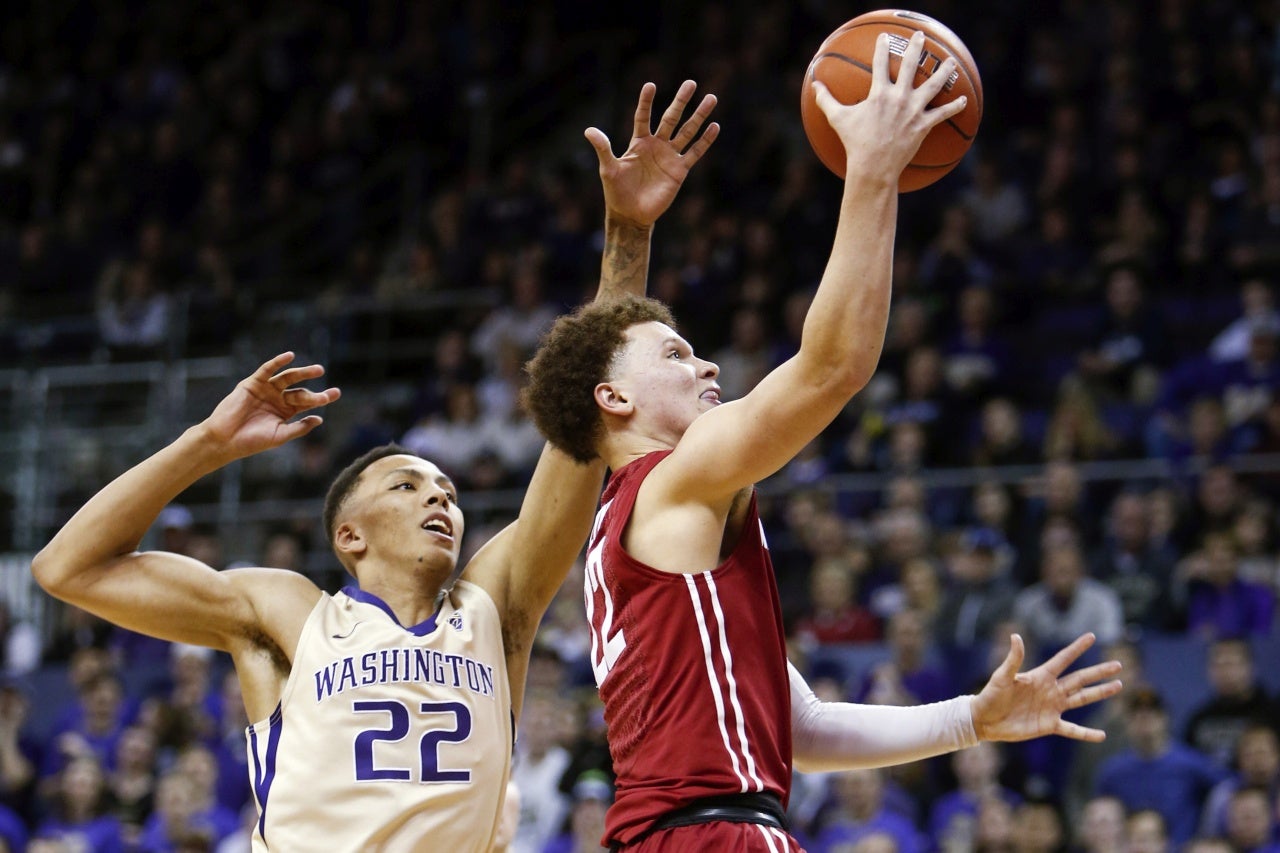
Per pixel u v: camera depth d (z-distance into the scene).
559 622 13.64
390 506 5.11
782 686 4.09
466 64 24.06
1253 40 18.94
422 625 4.95
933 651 12.56
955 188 18.89
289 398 5.00
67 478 18.58
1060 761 11.61
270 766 4.78
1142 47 19.14
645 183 5.13
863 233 3.79
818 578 13.44
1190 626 12.49
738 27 22.27
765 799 3.91
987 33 20.09
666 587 3.98
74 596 4.90
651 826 3.90
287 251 22.20
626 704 4.05
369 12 24.86
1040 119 19.50
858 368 3.72
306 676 4.81
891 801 11.13
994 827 10.49
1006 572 13.11
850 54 4.21
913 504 13.93
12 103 25.34
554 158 22.94
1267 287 15.71
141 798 12.97
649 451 4.32
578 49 23.97
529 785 11.72
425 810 4.66
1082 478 13.87
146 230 21.88
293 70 24.41
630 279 5.13
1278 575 12.63
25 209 23.91
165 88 24.72
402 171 22.84
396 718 4.73
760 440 3.82
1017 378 16.19
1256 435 13.80
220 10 25.67
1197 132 18.25
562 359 4.46
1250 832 10.02
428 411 18.23
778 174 19.95
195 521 16.86
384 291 20.61
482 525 15.57
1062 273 17.36
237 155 23.41
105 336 20.33
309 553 16.22
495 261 19.97
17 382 19.56
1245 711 11.29
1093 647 12.13
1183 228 17.34
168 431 18.73
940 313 17.06
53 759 14.09
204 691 14.16
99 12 26.11
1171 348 15.80
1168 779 10.78
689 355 4.48
